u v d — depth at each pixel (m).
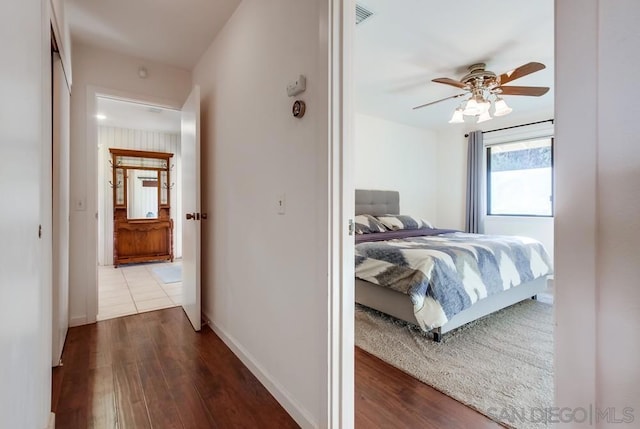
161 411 1.53
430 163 5.46
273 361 1.69
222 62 2.37
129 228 5.11
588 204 0.51
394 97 3.76
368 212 4.46
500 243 2.93
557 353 0.55
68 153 2.42
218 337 2.39
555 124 0.55
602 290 0.49
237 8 2.11
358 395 1.67
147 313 2.92
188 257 2.73
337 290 1.29
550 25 2.27
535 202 4.27
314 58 1.37
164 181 5.62
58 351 1.95
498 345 2.24
